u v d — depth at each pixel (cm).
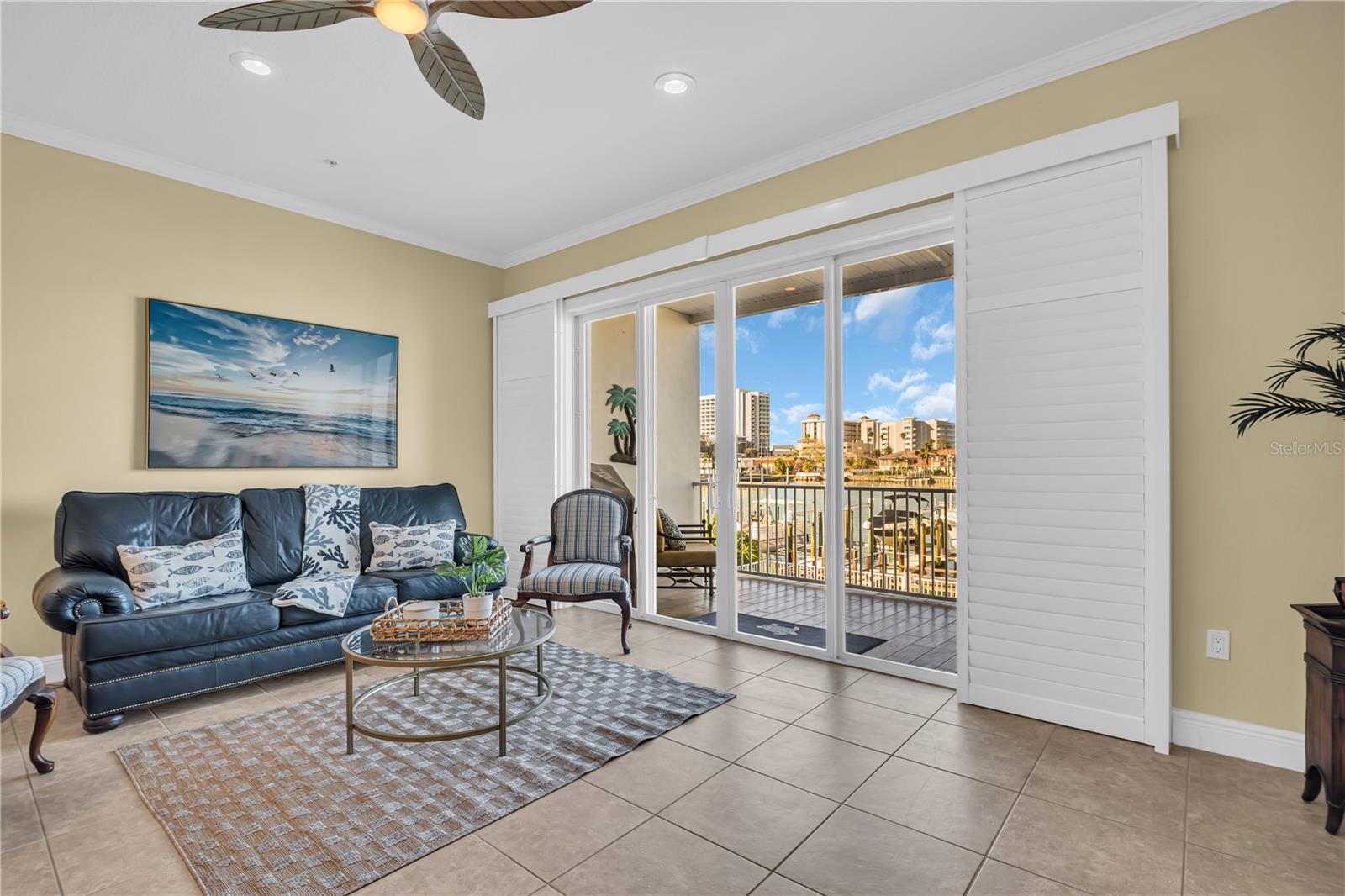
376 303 459
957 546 289
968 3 238
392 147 349
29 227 320
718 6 239
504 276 539
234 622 293
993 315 281
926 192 302
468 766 229
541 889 165
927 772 225
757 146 350
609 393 476
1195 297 243
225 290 386
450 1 179
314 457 422
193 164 367
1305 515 225
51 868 174
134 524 321
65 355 329
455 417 506
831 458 354
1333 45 221
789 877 169
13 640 313
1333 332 196
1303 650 224
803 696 297
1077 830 189
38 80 284
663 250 418
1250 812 198
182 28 250
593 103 306
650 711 277
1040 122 278
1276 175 229
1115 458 251
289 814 199
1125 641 249
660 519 440
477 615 264
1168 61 248
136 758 236
